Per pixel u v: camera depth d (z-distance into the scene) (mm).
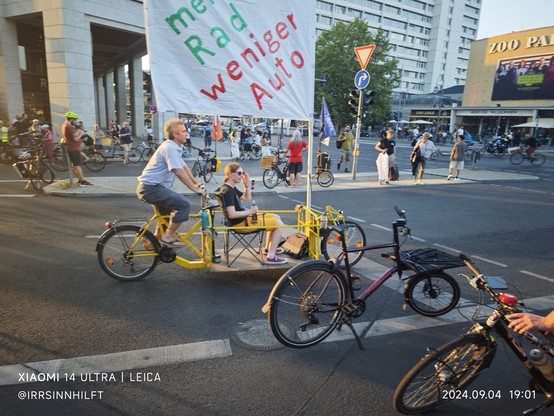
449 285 4258
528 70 39219
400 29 89688
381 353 3439
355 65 49375
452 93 59094
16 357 3172
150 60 4801
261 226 4746
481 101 44688
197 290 4586
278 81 5297
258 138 22156
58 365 3086
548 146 34000
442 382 2633
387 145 13477
